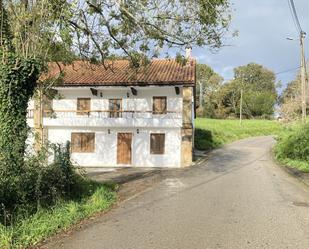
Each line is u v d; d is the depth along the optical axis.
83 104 31.91
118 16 16.56
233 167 26.73
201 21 15.07
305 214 11.36
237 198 14.28
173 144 30.42
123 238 8.88
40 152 11.67
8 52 12.48
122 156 31.03
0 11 12.61
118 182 20.22
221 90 84.56
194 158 32.56
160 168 29.11
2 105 12.42
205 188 17.31
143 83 29.97
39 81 19.23
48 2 13.08
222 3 14.65
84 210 11.60
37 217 9.91
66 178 12.45
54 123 31.20
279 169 24.77
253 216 11.09
